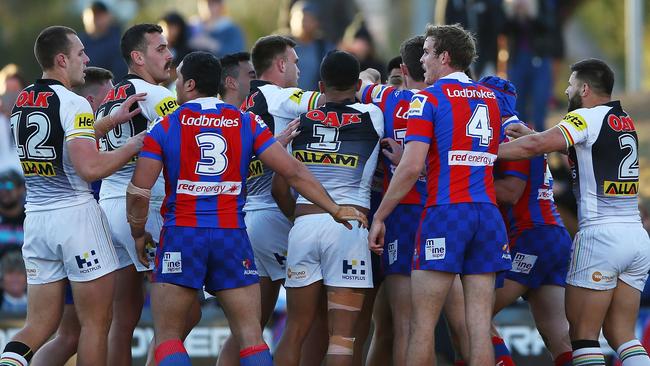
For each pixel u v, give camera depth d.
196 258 23.25
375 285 26.42
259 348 23.55
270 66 26.72
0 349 32.03
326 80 25.19
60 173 23.95
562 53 43.16
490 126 23.61
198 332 32.12
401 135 25.09
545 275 26.72
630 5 56.50
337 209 23.80
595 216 25.03
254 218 26.75
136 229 24.05
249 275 23.72
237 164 23.55
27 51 77.19
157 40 25.84
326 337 27.28
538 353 32.09
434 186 23.42
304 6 43.50
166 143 23.22
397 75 27.78
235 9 78.44
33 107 23.92
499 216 23.55
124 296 26.16
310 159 24.98
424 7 57.16
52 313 24.45
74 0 78.69
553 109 51.28
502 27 42.62
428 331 23.30
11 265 33.78
